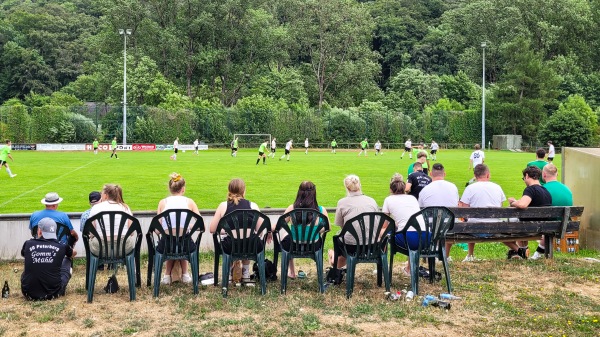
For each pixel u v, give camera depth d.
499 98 69.31
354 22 86.81
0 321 5.94
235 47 82.81
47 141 57.53
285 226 6.97
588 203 10.53
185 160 38.19
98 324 5.89
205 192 19.58
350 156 46.28
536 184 8.94
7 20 111.88
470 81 89.44
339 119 67.50
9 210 15.53
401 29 108.25
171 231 6.85
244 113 65.38
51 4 122.88
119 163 34.44
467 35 100.50
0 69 102.31
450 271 8.20
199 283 7.62
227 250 6.93
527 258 9.10
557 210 8.66
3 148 24.58
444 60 106.19
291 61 95.25
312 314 6.19
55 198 7.74
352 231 6.81
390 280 7.34
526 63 68.25
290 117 65.88
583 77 79.19
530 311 6.39
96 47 88.12
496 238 8.52
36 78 102.62
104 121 60.69
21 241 10.04
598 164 10.26
